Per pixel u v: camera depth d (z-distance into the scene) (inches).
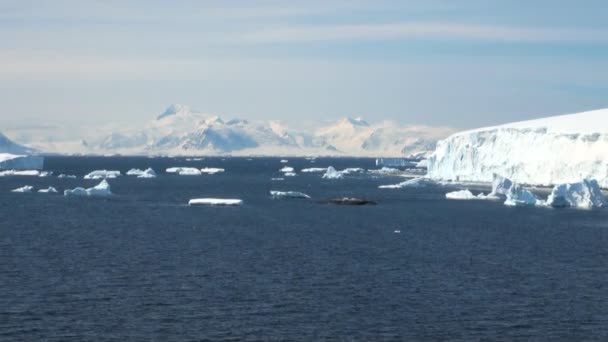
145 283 3228.3
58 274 3417.8
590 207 7135.8
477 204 7549.2
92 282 3240.7
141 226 5428.2
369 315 2741.1
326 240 4724.4
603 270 3673.7
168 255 4015.8
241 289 3129.9
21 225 5433.1
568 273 3585.1
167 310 2770.7
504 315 2760.8
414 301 2955.2
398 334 2519.7
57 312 2721.5
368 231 5246.1
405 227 5526.6
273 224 5649.6
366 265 3752.5
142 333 2486.5
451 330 2568.9
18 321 2598.4
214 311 2765.7
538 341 2465.6
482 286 3250.5
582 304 2933.1
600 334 2546.8
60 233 4970.5
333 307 2844.5
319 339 2454.5
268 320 2657.5
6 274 3405.5
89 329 2522.1
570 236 5027.1
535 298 3026.6
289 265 3722.9
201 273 3474.4
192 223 5659.5
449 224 5743.1
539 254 4195.4
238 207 7106.3
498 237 4963.1
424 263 3836.1
